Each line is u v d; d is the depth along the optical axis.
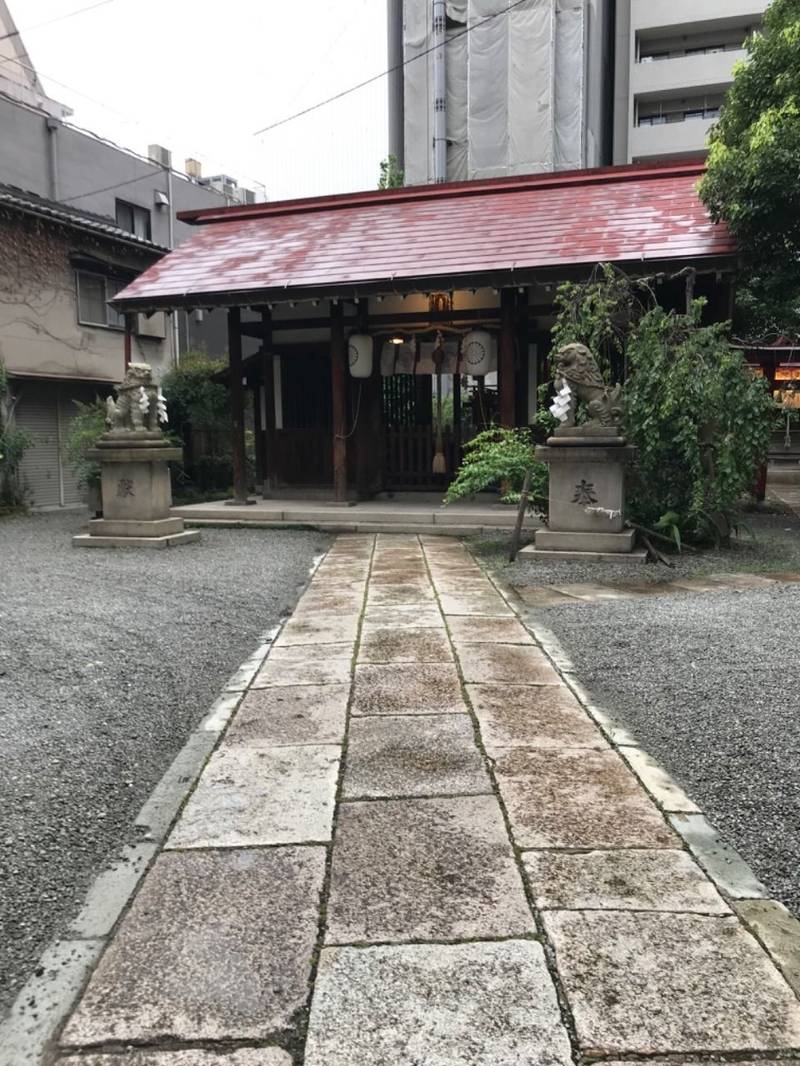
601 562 7.94
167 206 21.77
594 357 8.68
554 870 2.46
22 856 2.63
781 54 9.50
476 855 2.55
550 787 3.04
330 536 10.53
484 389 12.55
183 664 4.76
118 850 2.64
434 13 23.81
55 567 8.20
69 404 16.72
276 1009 1.88
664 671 4.48
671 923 2.20
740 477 8.23
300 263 12.02
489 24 23.55
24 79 22.50
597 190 12.95
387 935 2.14
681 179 12.81
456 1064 1.71
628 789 3.04
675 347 8.23
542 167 23.59
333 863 2.51
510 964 2.02
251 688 4.25
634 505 8.82
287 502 12.70
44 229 15.73
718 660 4.64
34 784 3.17
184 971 2.02
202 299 11.47
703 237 10.20
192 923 2.21
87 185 19.19
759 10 28.39
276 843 2.63
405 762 3.28
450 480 12.79
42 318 15.82
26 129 17.55
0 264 14.84
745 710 3.86
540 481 8.80
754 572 7.45
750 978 1.98
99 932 2.21
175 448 10.04
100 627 5.59
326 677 4.43
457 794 2.98
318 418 13.56
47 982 2.02
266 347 13.40
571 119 23.58
